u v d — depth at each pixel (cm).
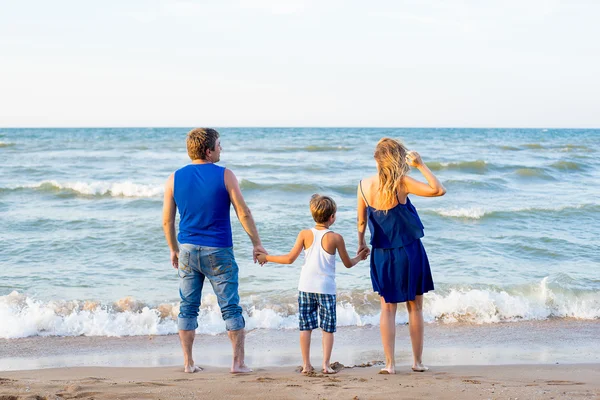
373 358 541
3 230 1178
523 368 488
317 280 450
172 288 801
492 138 6216
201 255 424
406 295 431
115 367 490
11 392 352
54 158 2931
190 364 458
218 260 424
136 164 2650
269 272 877
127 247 1044
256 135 6606
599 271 920
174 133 7125
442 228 1256
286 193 1756
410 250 427
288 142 4747
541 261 984
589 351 575
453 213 1377
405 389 370
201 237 422
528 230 1246
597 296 783
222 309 438
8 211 1412
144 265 929
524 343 606
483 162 2552
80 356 552
